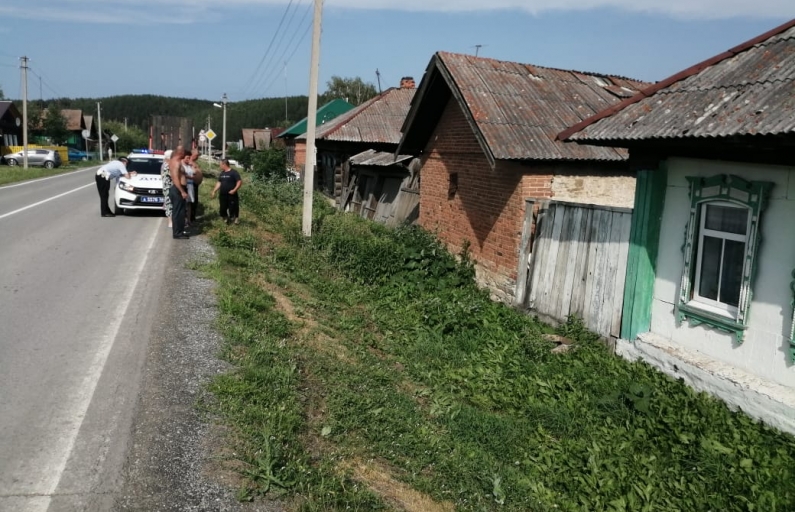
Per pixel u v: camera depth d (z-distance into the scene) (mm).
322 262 11477
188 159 12281
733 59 6699
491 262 10547
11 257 9336
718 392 5906
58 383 4832
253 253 10727
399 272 11211
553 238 8789
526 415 6059
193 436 4125
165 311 6691
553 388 6496
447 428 5527
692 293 6543
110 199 18969
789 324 5426
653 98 6793
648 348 6852
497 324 8633
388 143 21719
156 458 3826
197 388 4824
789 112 5055
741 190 5848
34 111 57094
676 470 4988
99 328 6160
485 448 5336
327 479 3969
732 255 6113
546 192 9617
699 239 6441
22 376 4938
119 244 10820
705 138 5480
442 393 6320
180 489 3562
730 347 6027
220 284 7984
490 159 9430
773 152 5480
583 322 8039
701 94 6328
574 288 8266
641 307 7098
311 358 6215
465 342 8102
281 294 8648
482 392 6578
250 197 18375
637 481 4840
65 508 3316
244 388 4871
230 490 3617
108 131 81312
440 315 8820
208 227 12500
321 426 4797
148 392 4688
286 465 3961
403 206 16906
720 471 4895
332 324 8023
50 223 13133
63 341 5758
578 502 4680
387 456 4707
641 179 7004
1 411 4340
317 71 12906
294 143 34812
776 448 5090
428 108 12672
